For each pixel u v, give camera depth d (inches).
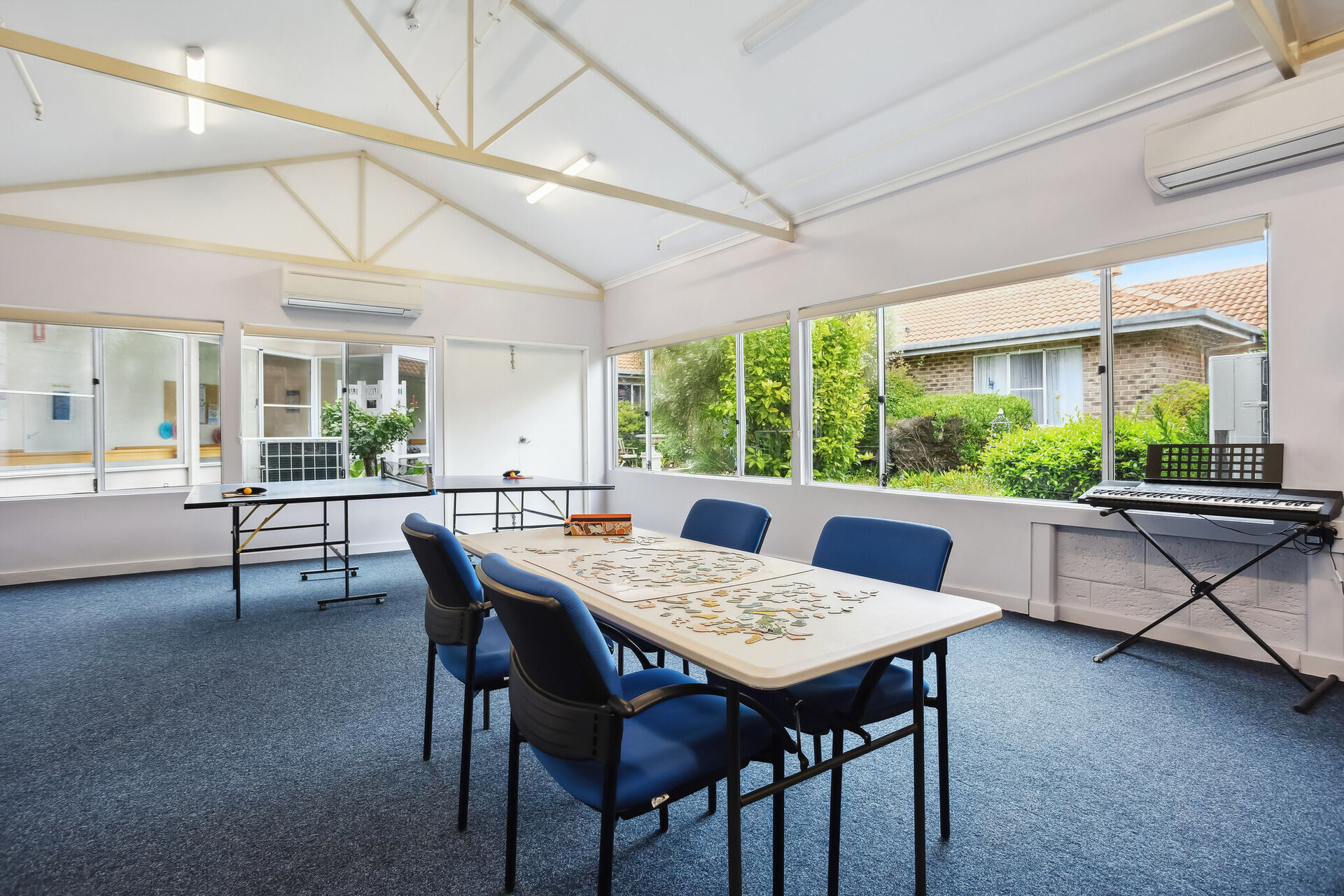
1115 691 119.0
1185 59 130.3
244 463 237.9
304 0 150.6
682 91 175.8
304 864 72.5
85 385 216.1
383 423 261.4
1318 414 121.3
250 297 233.9
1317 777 89.6
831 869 66.0
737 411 251.6
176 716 111.2
